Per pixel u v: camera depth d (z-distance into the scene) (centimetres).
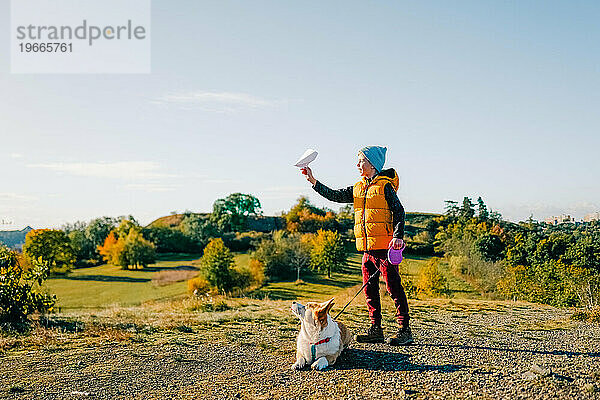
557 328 870
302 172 654
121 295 5112
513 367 534
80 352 700
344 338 601
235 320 975
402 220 623
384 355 604
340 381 512
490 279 4866
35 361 650
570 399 429
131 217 9694
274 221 11231
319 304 572
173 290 5453
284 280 6119
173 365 633
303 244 6988
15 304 960
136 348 727
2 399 500
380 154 632
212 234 9112
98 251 8931
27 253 6506
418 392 464
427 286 4259
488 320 986
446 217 11256
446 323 929
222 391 508
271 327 900
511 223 10969
